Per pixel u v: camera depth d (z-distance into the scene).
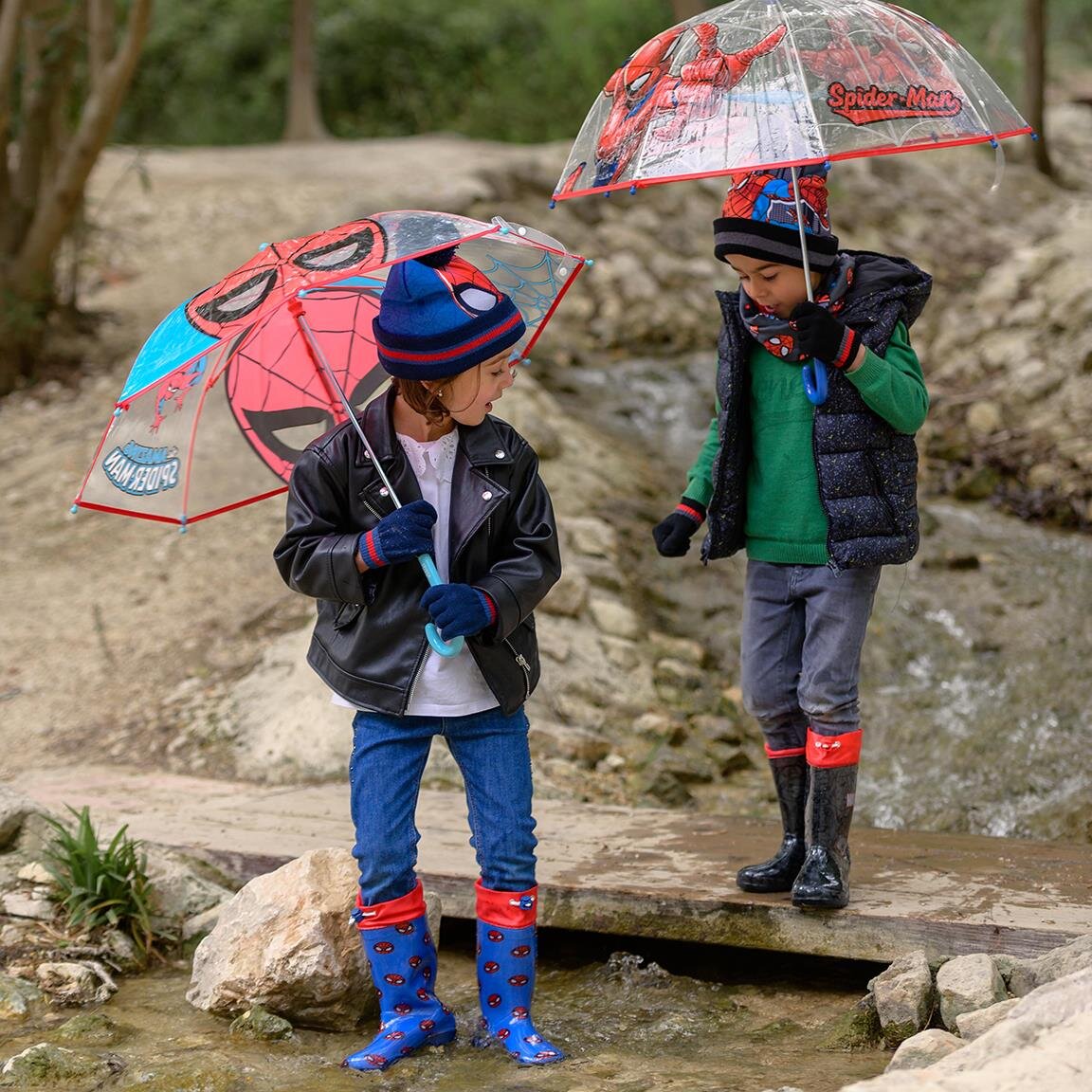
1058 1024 2.38
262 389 3.22
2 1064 2.97
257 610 6.05
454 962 3.65
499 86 19.28
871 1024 3.05
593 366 9.25
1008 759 5.27
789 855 3.48
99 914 3.67
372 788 2.93
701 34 3.11
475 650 2.85
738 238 3.14
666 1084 2.78
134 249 10.86
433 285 2.78
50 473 7.55
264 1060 3.00
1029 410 8.26
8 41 8.27
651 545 6.91
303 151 15.29
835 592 3.25
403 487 2.90
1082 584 6.58
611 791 4.90
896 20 3.13
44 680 5.64
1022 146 12.50
